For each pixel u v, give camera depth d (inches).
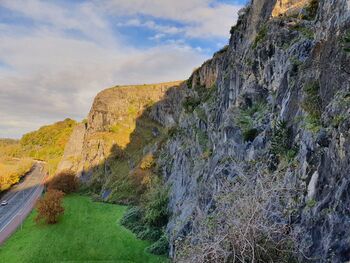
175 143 1988.2
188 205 1131.3
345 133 406.6
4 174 3582.7
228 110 1029.8
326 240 378.9
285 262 372.2
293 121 612.7
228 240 367.6
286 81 721.0
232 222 369.7
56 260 1408.7
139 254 1316.4
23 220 2219.5
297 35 801.6
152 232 1499.8
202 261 375.6
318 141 469.7
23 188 3784.5
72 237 1642.5
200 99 1891.0
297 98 628.1
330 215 385.7
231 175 765.9
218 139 1049.5
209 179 934.4
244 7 1365.7
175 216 1300.4
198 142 1353.3
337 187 393.7
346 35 517.3
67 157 4192.9
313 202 431.2
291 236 400.8
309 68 626.5
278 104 733.9
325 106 518.0
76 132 4414.4
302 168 490.9
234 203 393.1
